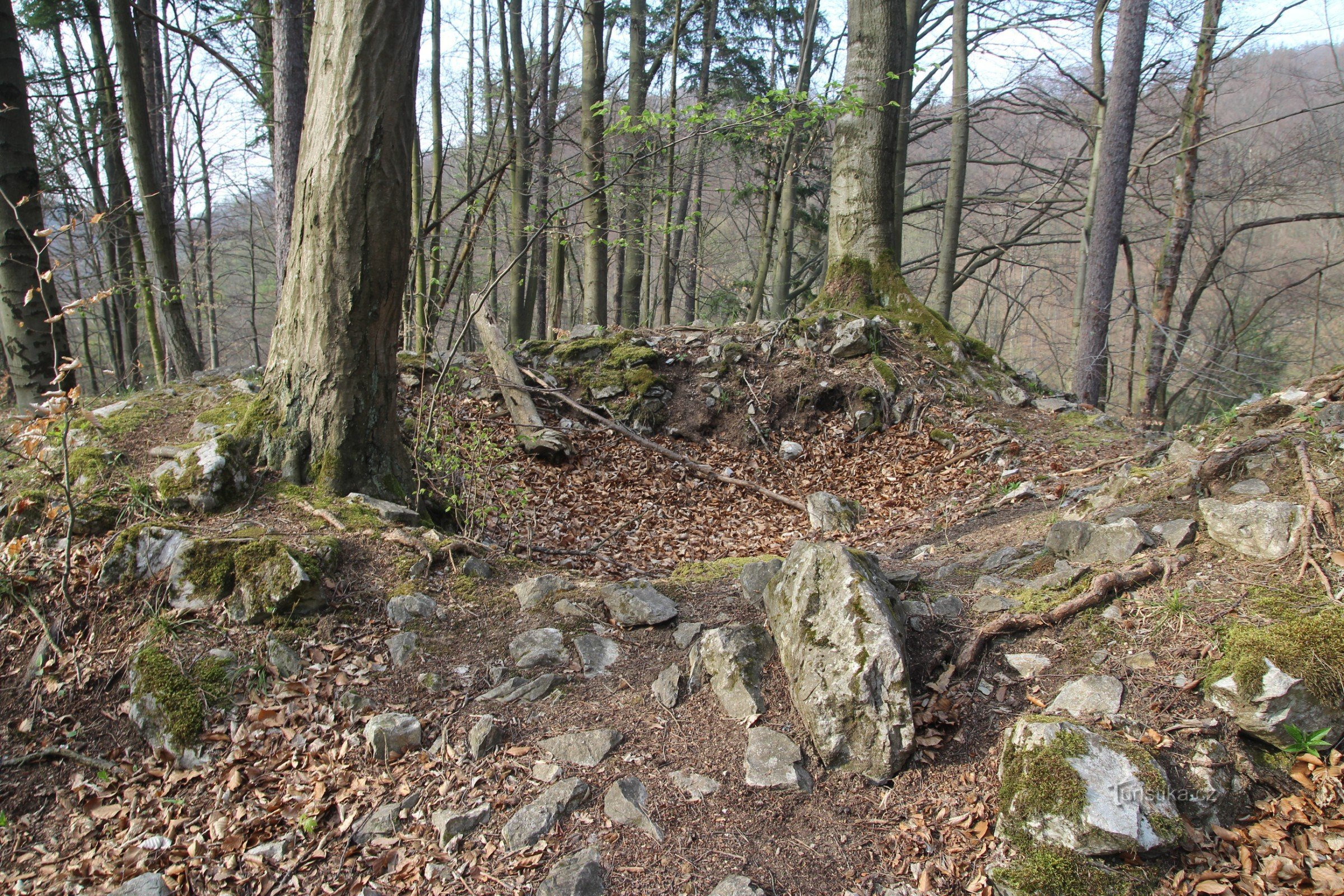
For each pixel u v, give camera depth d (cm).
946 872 263
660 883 261
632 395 884
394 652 364
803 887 260
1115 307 2198
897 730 303
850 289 1033
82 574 377
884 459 830
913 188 2080
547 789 296
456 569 424
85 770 309
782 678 346
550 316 2061
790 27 1827
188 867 270
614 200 1166
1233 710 285
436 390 567
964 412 881
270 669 349
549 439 788
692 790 297
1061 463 741
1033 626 349
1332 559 316
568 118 1497
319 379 469
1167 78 1426
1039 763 273
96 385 1495
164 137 1639
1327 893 233
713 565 469
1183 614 325
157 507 425
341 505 454
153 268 1123
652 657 372
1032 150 1831
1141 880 247
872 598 330
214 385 643
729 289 1973
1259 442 398
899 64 1016
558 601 405
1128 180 1224
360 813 292
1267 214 1998
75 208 1149
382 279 465
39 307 712
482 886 260
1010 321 2470
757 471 827
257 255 2959
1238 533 348
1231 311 1750
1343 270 1977
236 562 379
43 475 443
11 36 691
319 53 439
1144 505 420
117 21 946
